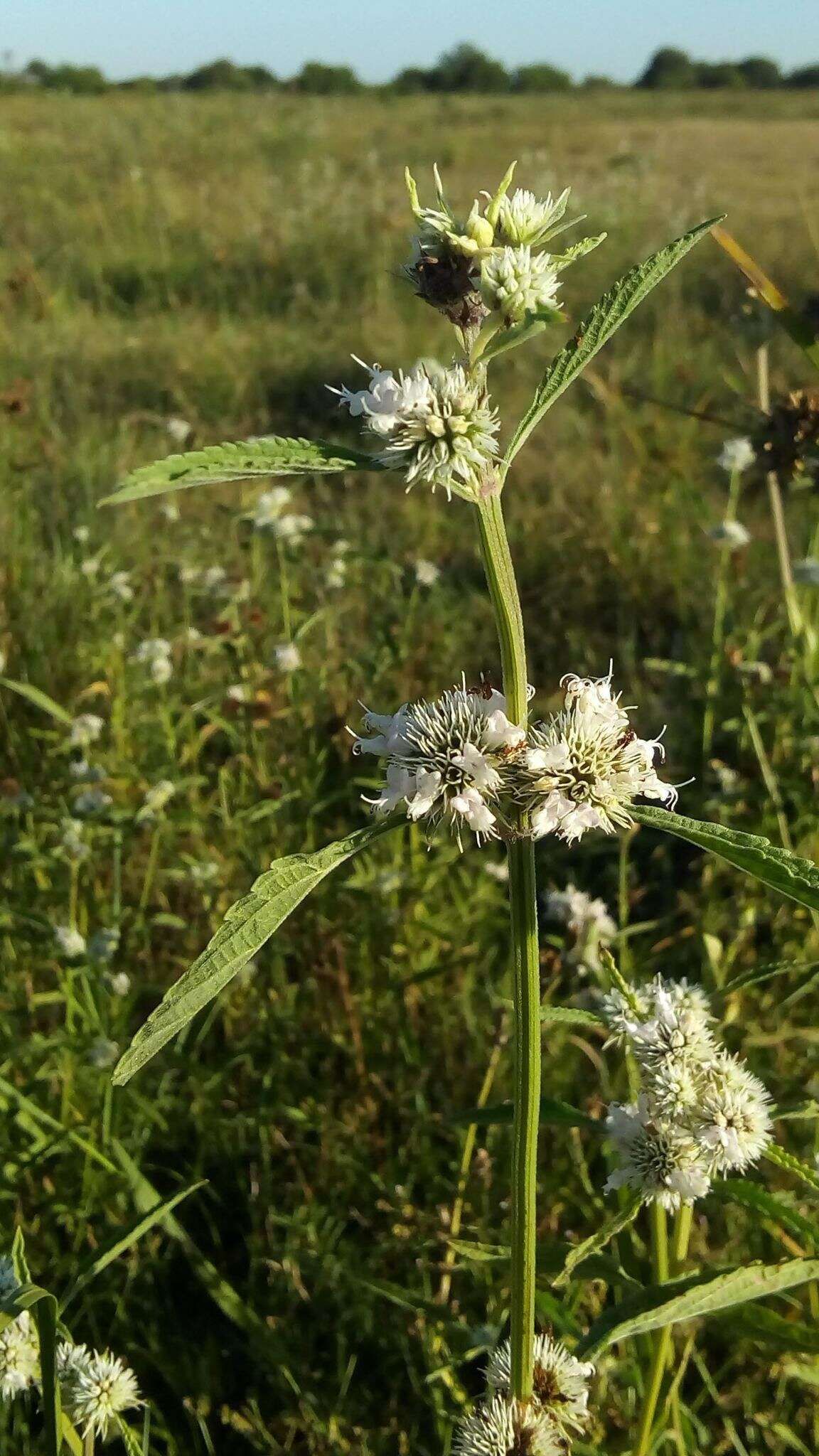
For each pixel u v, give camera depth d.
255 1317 2.94
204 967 1.36
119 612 5.32
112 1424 2.41
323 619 5.33
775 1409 2.78
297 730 4.65
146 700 5.05
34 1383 2.21
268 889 1.42
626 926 4.00
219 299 11.49
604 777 1.64
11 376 8.81
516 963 1.68
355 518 6.68
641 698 5.26
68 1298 2.19
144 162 17.09
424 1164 3.39
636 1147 1.98
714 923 3.95
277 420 8.72
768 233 12.07
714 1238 3.15
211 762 4.95
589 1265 2.12
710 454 7.28
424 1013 3.86
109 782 4.39
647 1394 2.19
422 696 4.95
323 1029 3.77
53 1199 3.25
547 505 7.00
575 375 1.52
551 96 43.12
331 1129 3.43
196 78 52.00
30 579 5.71
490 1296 2.94
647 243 12.06
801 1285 2.74
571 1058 3.64
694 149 22.19
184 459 1.39
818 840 3.94
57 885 4.23
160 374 9.22
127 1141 3.38
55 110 23.39
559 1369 1.89
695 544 6.33
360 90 51.16
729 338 8.89
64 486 6.97
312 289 11.80
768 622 5.57
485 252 1.54
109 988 3.81
